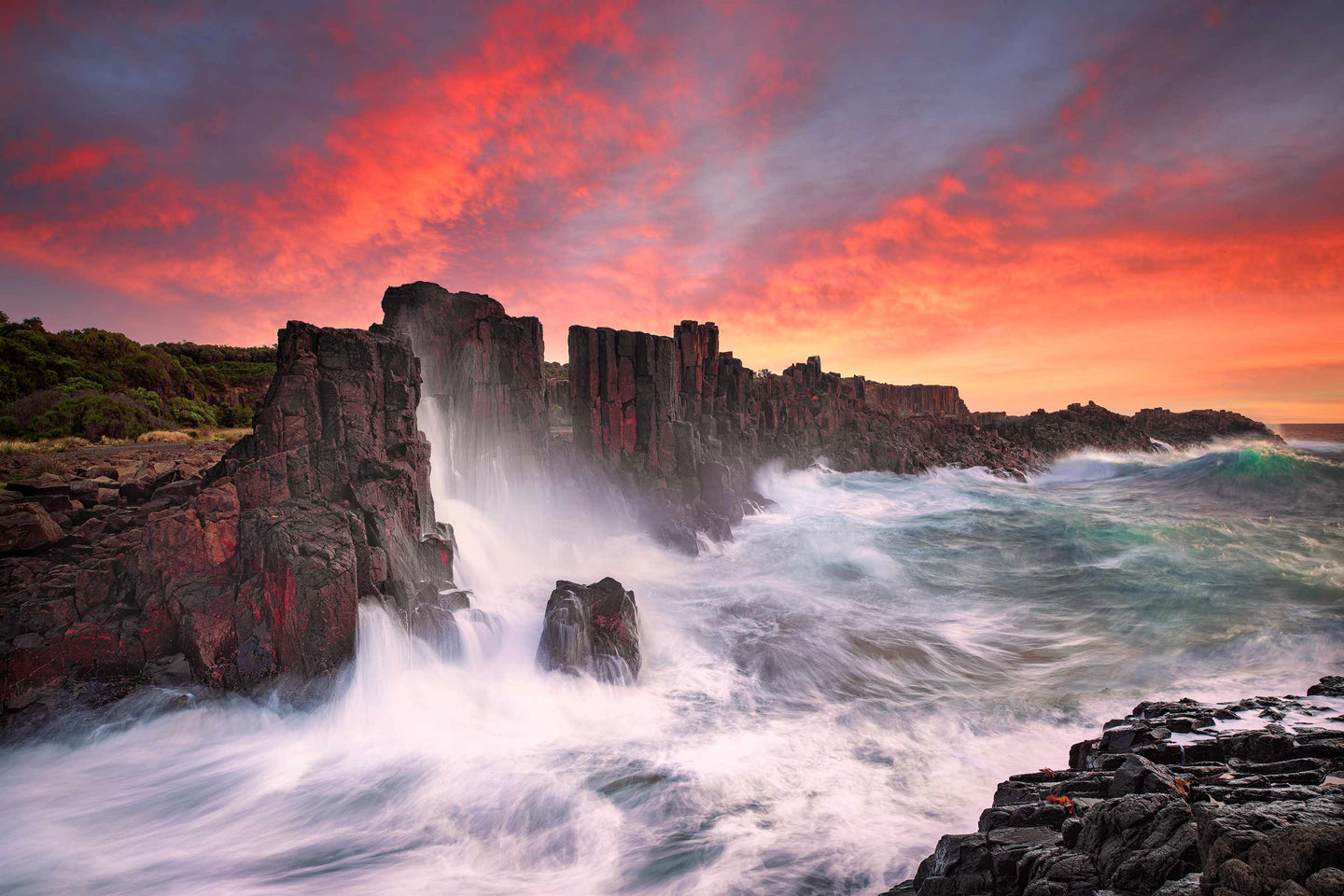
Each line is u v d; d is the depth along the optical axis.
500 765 13.59
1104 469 73.50
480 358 26.89
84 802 12.30
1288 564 27.25
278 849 11.15
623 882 10.15
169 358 58.62
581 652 17.12
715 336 47.59
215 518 16.48
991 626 22.03
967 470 63.72
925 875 8.12
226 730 14.45
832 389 67.94
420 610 17.27
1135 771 7.64
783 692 17.19
